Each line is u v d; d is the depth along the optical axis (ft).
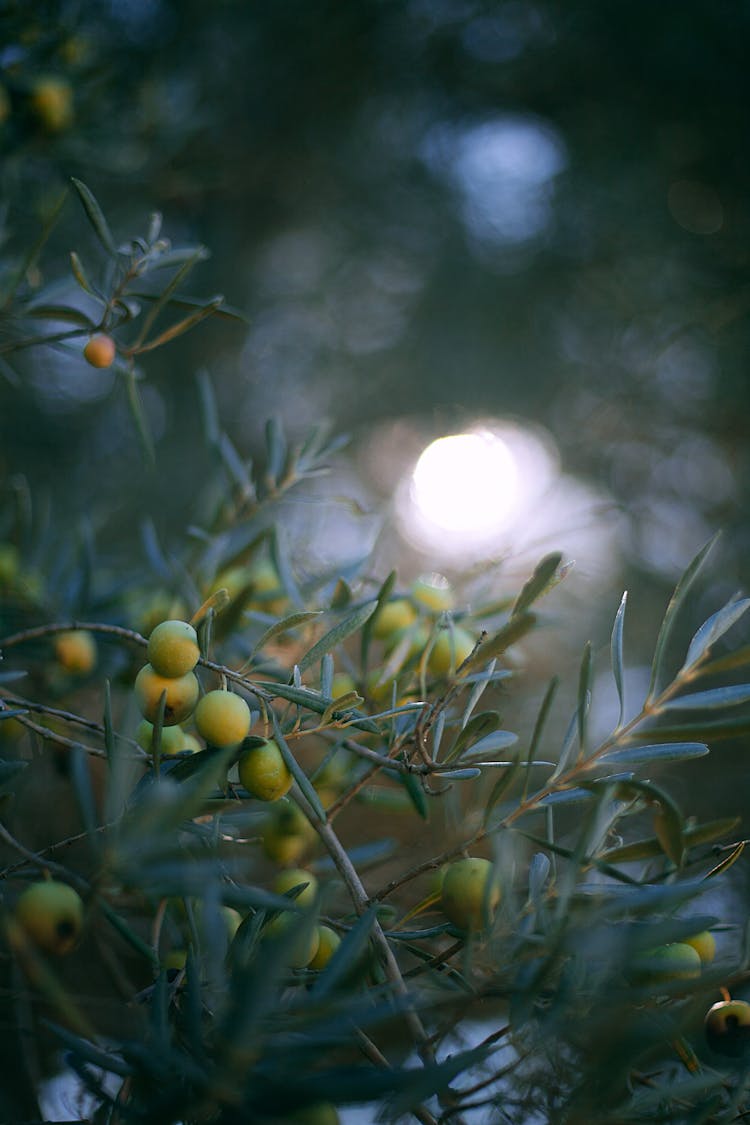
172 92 3.23
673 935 1.52
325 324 5.87
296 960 1.66
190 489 4.95
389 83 5.53
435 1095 1.60
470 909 1.67
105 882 1.59
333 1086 1.44
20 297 2.03
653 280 5.53
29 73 2.38
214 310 1.91
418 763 1.86
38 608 2.20
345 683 1.97
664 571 4.73
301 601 2.06
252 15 4.65
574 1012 1.56
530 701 3.35
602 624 3.95
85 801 1.70
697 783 3.64
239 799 1.69
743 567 4.78
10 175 2.41
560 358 5.60
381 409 5.59
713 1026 1.68
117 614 2.23
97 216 1.88
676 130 5.58
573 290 5.72
